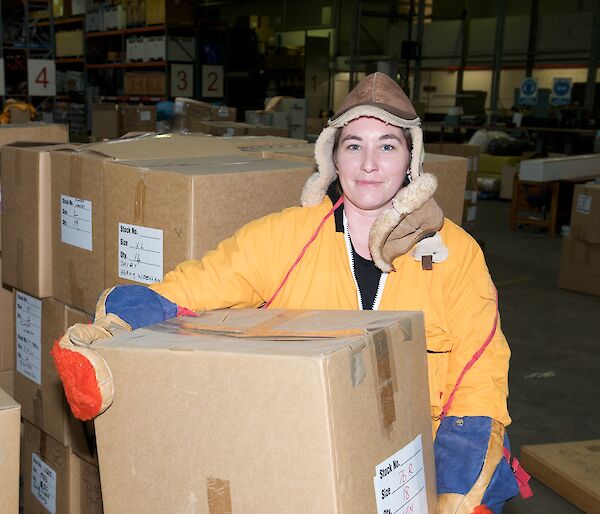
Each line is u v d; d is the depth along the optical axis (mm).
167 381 833
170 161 1486
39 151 1616
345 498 773
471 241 1189
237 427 795
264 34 13875
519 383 3350
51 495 1784
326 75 14273
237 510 808
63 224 1579
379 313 974
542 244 6660
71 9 12523
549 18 11305
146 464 866
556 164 6930
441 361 1133
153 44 10594
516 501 2355
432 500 989
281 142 2086
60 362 875
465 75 13000
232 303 1171
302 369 753
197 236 1282
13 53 9336
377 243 1101
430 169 1651
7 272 1779
